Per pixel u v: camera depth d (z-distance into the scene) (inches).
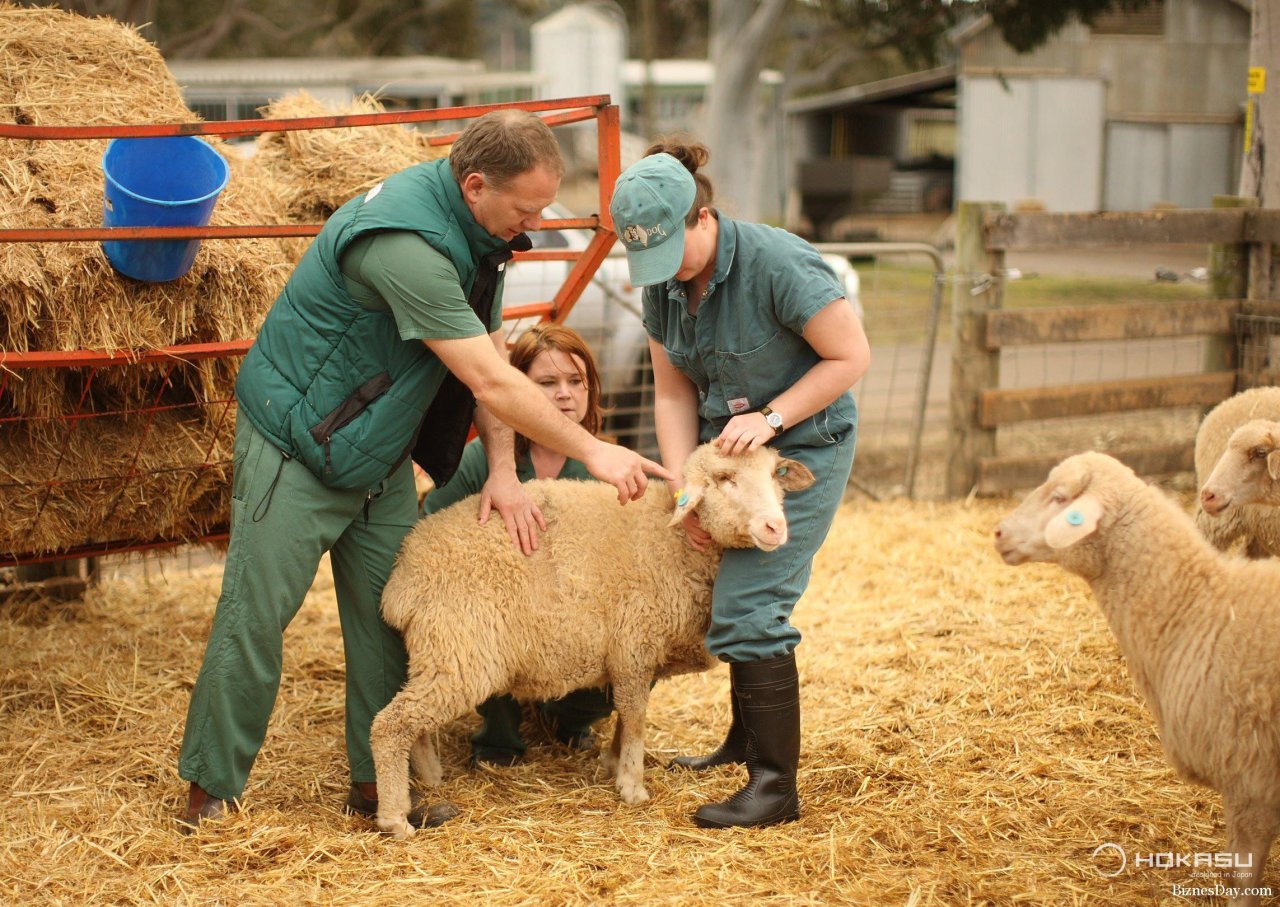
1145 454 302.0
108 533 162.9
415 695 133.7
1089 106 984.3
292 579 132.4
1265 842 109.9
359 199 129.6
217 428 162.7
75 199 149.0
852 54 970.7
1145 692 119.8
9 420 147.9
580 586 137.1
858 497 307.6
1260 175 323.0
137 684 180.9
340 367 129.5
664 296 137.8
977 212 285.1
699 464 132.5
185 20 919.0
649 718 174.7
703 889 120.6
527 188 123.3
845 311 127.6
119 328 144.2
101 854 129.1
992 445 296.4
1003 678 181.9
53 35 170.9
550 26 1168.8
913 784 147.1
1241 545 203.2
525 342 158.7
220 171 149.6
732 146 818.8
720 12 810.2
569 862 126.1
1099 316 294.5
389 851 129.5
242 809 136.1
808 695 180.5
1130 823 134.9
